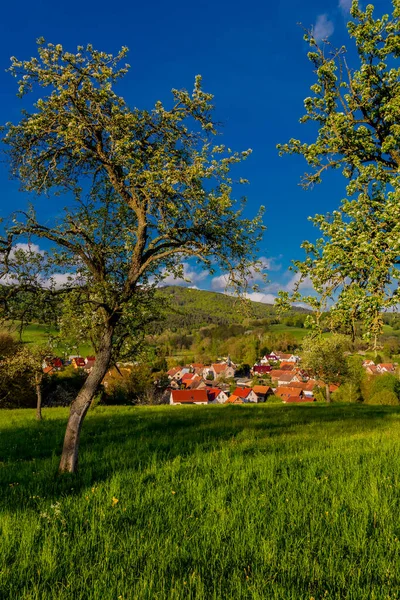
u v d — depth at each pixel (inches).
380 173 414.9
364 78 460.1
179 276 446.6
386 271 310.2
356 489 298.5
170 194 389.4
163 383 3518.7
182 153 437.4
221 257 402.6
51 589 178.2
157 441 539.5
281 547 212.4
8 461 457.1
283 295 361.1
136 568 194.5
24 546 217.6
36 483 347.6
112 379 2151.8
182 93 414.6
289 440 530.0
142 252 438.9
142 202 416.5
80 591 176.4
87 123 384.8
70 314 402.3
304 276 371.6
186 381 5098.4
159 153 385.4
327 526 235.6
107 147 426.3
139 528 239.3
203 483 320.5
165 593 172.4
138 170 388.8
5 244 361.1
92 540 223.9
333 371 1700.3
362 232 352.5
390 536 218.2
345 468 357.7
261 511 258.5
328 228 376.2
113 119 379.9
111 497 293.9
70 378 2036.2
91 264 429.4
